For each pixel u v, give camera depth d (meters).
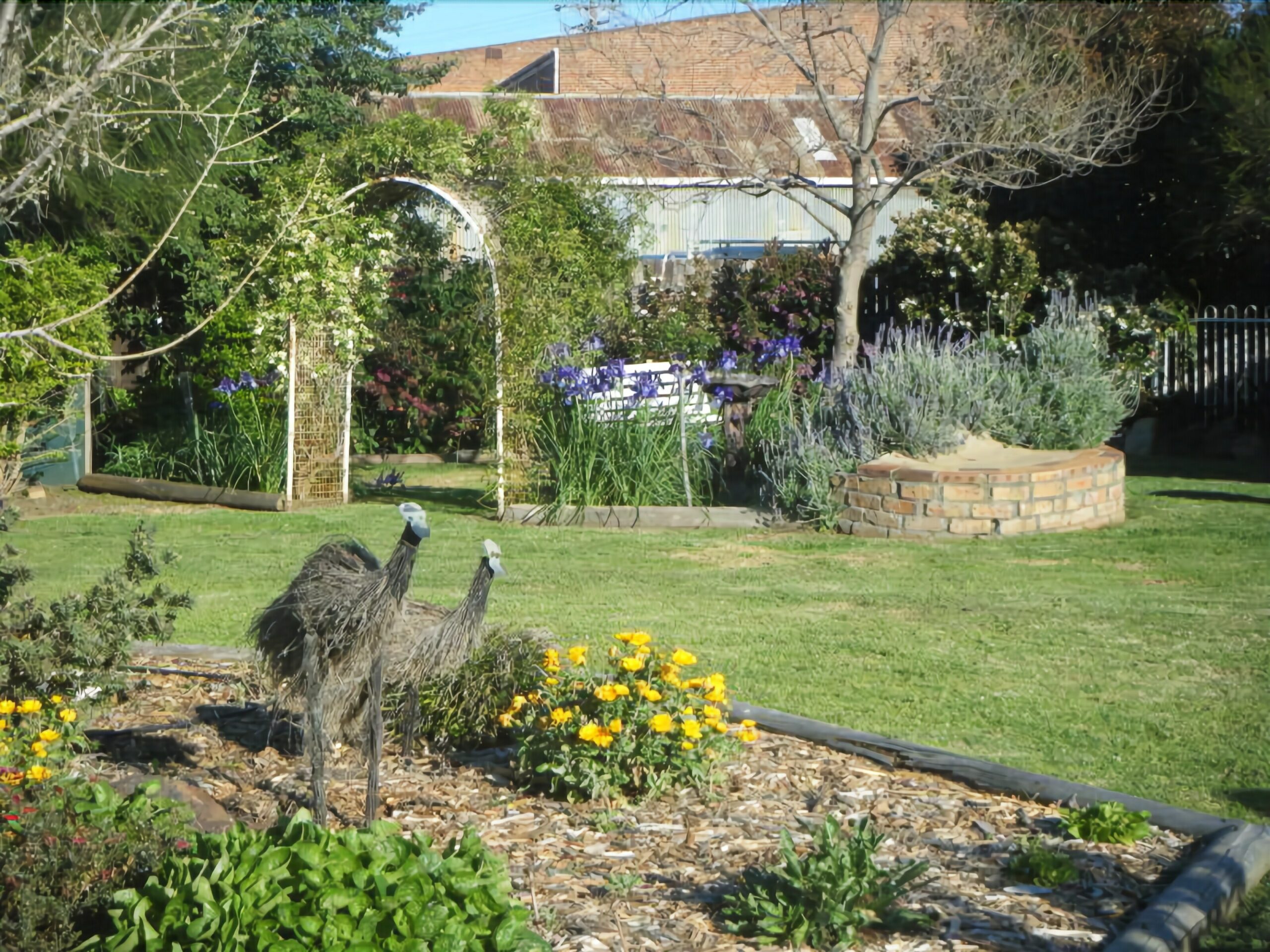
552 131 23.45
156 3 7.40
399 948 3.08
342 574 4.35
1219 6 20.98
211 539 12.05
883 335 20.23
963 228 19.91
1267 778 5.21
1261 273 21.58
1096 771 5.32
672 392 13.73
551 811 4.73
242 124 15.79
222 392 15.28
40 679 5.05
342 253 14.55
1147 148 21.05
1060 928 3.74
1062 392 13.26
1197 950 3.68
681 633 7.90
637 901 3.91
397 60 24.94
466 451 19.39
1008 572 10.03
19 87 6.35
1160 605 8.66
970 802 4.81
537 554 10.97
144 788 3.93
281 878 3.31
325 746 4.58
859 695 6.48
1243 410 18.59
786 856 3.83
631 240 21.67
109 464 16.88
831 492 12.36
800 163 19.02
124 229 14.91
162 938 3.17
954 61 17.86
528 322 13.35
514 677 5.50
